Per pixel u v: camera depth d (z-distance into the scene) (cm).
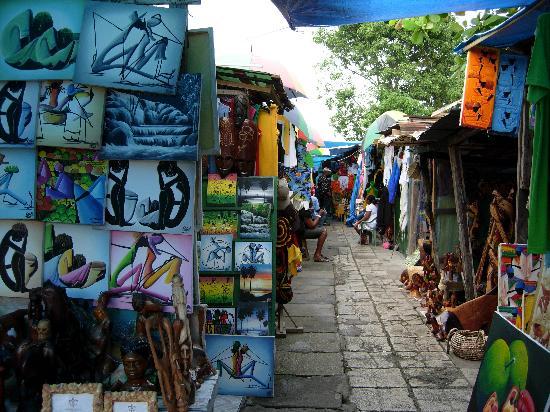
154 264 310
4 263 315
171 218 304
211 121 302
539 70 317
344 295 903
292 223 629
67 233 312
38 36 297
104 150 301
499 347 355
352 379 535
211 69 299
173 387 263
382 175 1617
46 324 277
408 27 585
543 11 369
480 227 812
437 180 823
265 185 523
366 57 1994
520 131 461
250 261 521
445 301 727
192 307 310
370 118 1897
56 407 261
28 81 301
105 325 298
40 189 307
